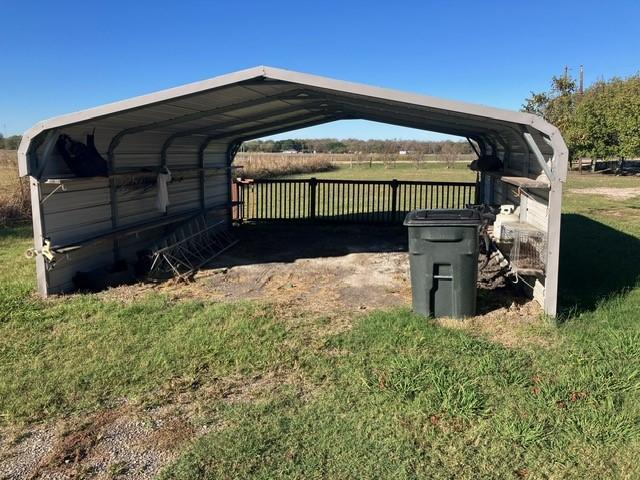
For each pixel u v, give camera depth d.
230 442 3.16
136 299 6.14
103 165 6.67
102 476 2.87
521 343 4.69
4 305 5.77
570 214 14.10
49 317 5.43
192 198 10.27
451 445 3.12
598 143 32.31
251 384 3.96
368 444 3.13
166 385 3.93
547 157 5.80
